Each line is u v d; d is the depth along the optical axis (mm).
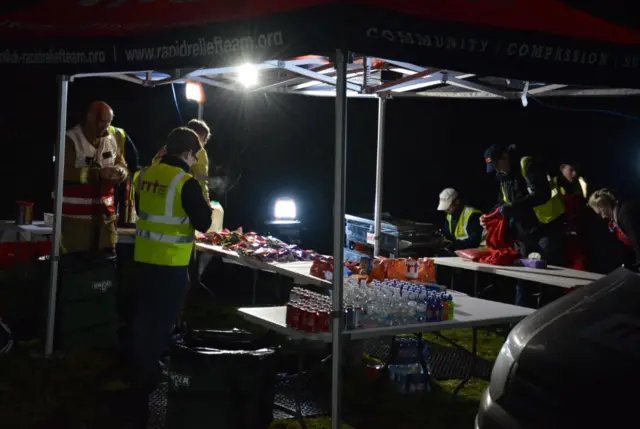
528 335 2926
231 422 3766
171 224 4551
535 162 6648
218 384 3766
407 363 5121
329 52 3512
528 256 6730
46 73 4336
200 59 3680
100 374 5141
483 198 12156
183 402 3824
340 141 3553
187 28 3727
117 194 7102
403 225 7297
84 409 4473
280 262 5859
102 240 6230
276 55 3379
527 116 11648
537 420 2666
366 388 5059
